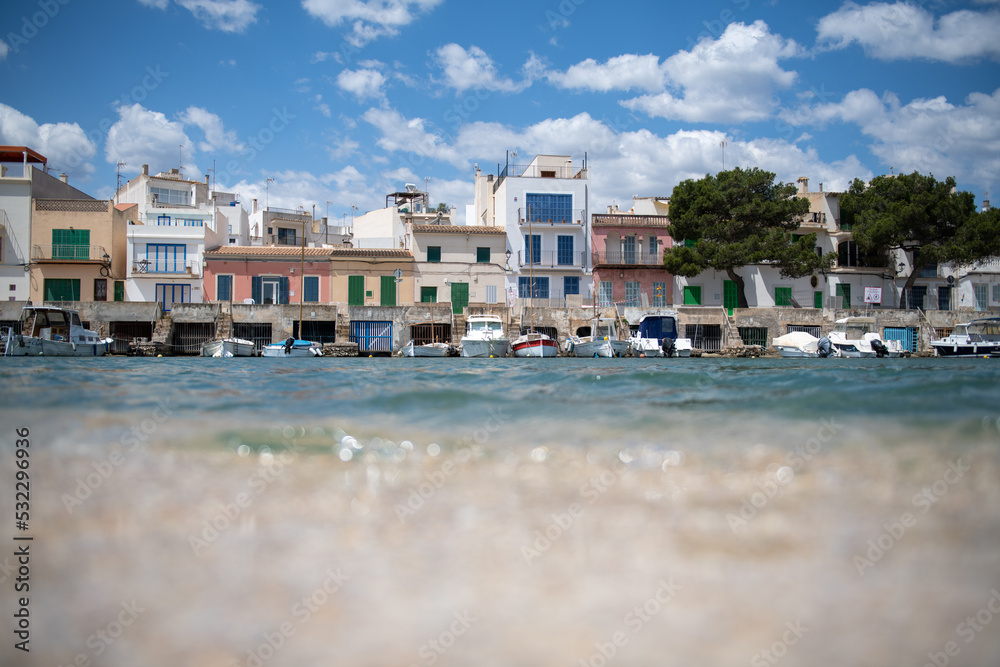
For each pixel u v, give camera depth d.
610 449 5.40
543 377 14.62
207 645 2.29
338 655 2.23
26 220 43.84
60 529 3.41
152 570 2.93
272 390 10.48
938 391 9.55
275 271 46.12
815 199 53.03
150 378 13.63
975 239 46.16
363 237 67.19
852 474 4.49
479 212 59.59
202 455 5.11
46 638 2.36
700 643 2.31
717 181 47.84
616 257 49.81
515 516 3.66
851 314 45.59
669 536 3.33
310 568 2.97
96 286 44.38
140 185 56.59
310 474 4.57
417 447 5.50
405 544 3.24
